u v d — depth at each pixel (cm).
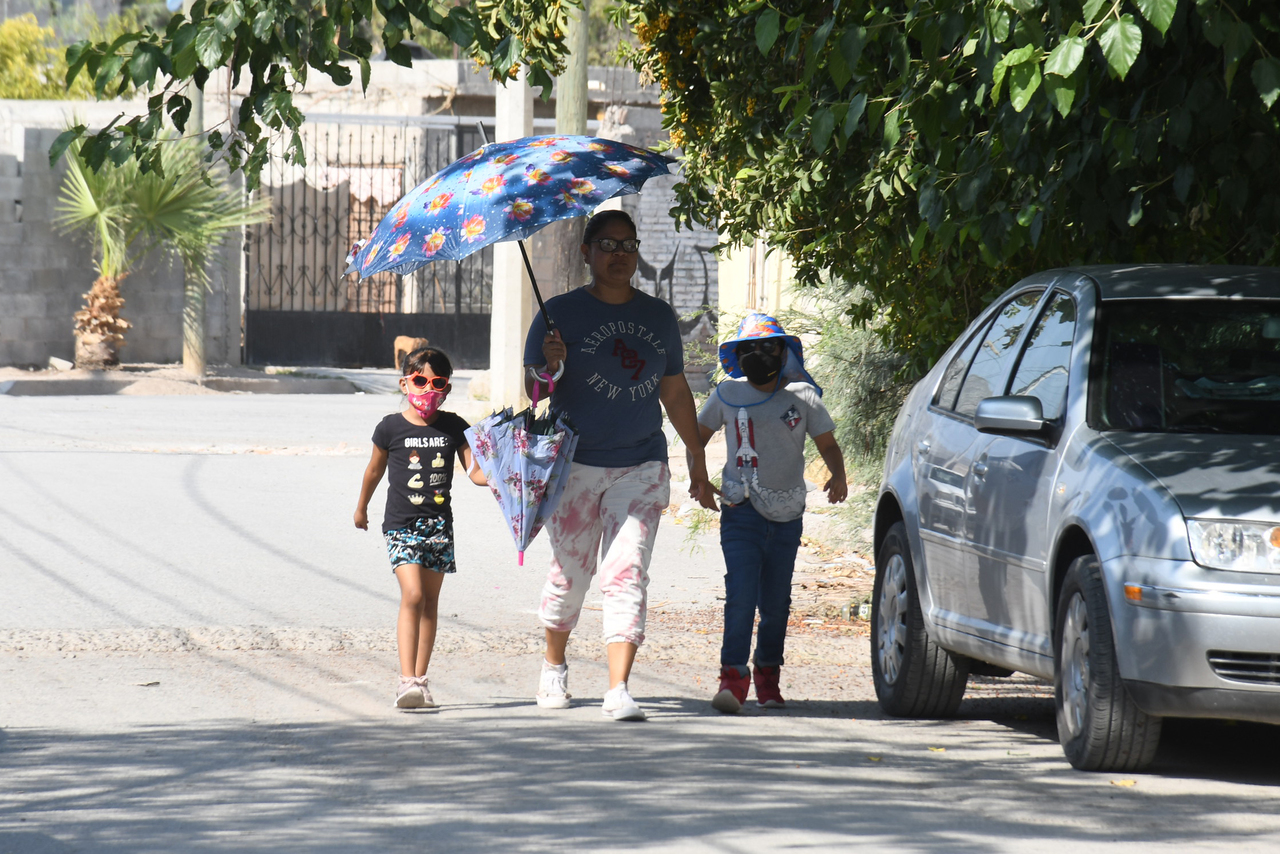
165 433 6575
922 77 1928
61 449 5812
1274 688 1692
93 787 1798
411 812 1697
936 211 2152
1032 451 2030
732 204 3234
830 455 2392
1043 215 2062
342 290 11881
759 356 2312
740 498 2333
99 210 9188
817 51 1827
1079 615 1877
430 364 2288
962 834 1631
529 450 2181
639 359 2220
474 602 3269
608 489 2234
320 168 11638
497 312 6506
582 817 1681
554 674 2312
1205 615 1702
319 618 3012
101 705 2259
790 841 1595
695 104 3369
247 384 9400
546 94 2455
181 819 1662
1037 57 1577
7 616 2948
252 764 1914
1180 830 1664
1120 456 1861
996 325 2378
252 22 1952
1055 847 1589
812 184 2798
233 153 2105
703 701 2402
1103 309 2073
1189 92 1928
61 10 16862
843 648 2925
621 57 3628
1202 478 1794
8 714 2191
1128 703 1820
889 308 3453
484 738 2080
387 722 2178
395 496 2286
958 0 1731
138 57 1953
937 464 2303
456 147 11500
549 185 2145
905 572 2348
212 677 2480
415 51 11931
